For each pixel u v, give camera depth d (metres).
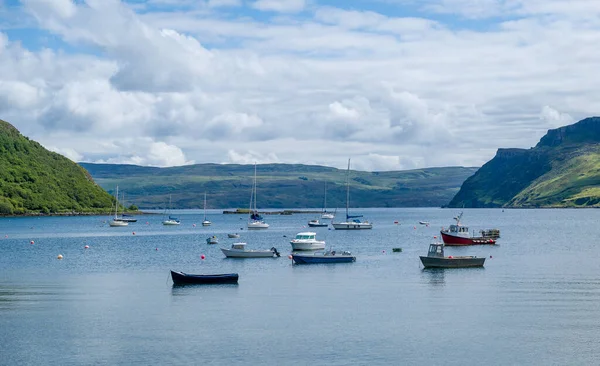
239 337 64.75
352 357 58.41
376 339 64.00
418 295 86.69
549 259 131.88
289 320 71.75
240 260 130.12
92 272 111.56
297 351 60.12
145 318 72.88
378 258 133.62
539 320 71.69
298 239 151.50
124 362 57.12
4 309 77.69
